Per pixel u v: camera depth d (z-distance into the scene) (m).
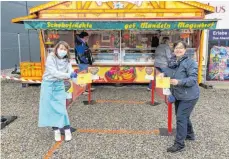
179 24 7.66
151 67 8.60
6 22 12.75
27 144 4.46
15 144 4.46
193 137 4.54
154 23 7.69
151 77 6.73
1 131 5.03
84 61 7.67
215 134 4.83
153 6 8.46
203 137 4.69
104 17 8.56
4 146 4.38
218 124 5.36
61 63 4.42
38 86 9.04
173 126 5.23
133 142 4.51
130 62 8.95
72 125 5.33
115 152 4.14
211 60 8.88
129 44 9.23
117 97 7.56
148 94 7.90
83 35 7.69
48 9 8.57
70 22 7.81
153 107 6.57
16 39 13.73
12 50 13.30
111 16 8.57
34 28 7.89
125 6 8.49
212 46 8.78
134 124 5.38
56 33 8.97
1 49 12.31
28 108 6.56
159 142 4.50
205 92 8.04
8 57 12.93
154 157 3.97
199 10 8.39
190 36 9.04
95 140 4.60
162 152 4.13
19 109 6.47
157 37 9.16
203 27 7.67
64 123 4.49
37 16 8.62
